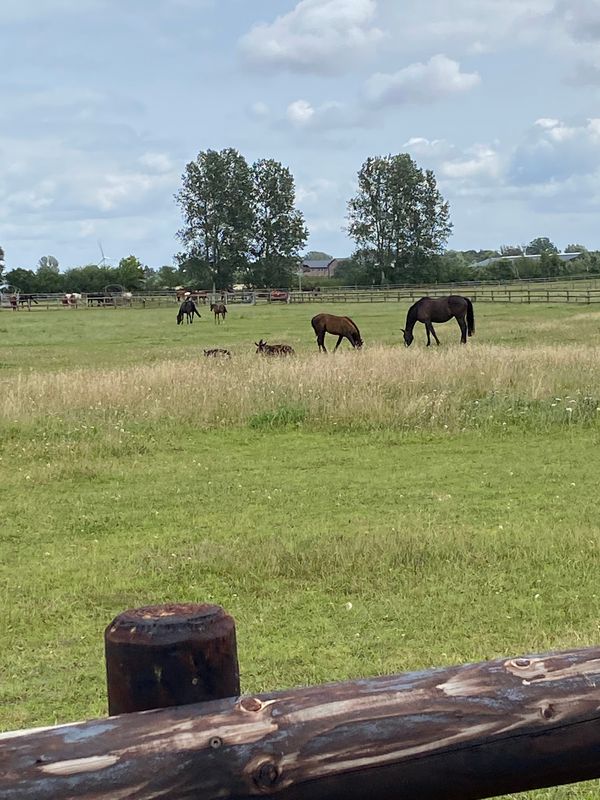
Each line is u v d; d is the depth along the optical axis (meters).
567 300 52.78
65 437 12.17
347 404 13.20
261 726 1.51
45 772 1.41
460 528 7.71
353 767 1.53
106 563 7.07
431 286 84.38
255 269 95.19
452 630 5.46
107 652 1.64
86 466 10.64
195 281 96.50
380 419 12.85
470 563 6.73
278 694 1.58
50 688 4.86
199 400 13.72
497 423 12.61
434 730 1.56
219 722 1.51
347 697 1.57
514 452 11.18
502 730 1.58
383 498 9.08
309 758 1.51
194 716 1.51
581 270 104.31
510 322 36.44
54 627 5.77
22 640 5.55
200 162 93.06
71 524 8.36
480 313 44.44
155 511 8.77
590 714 1.61
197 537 7.80
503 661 1.68
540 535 7.41
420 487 9.52
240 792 1.48
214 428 12.94
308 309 57.03
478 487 9.45
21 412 13.13
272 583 6.44
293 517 8.41
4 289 95.94
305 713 1.54
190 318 45.69
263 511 8.68
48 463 10.85
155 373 15.62
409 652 5.13
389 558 6.81
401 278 97.19
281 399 13.76
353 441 12.06
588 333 28.94
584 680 1.64
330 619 5.72
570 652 1.71
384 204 97.56
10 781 1.39
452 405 13.21
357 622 5.65
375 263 98.19
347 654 5.14
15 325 45.47
